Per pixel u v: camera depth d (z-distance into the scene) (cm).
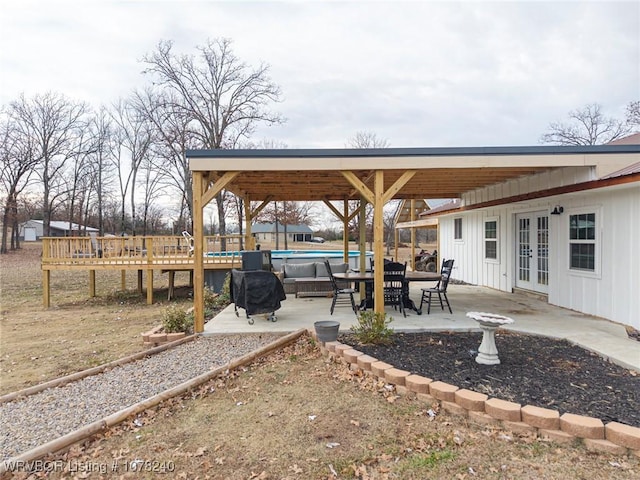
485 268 1041
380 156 560
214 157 557
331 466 257
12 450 287
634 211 554
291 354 496
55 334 706
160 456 275
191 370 437
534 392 339
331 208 1051
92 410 351
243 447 284
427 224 1372
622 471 242
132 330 722
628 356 415
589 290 648
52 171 2702
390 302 646
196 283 573
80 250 1095
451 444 278
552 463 253
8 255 2641
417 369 399
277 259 1300
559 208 720
